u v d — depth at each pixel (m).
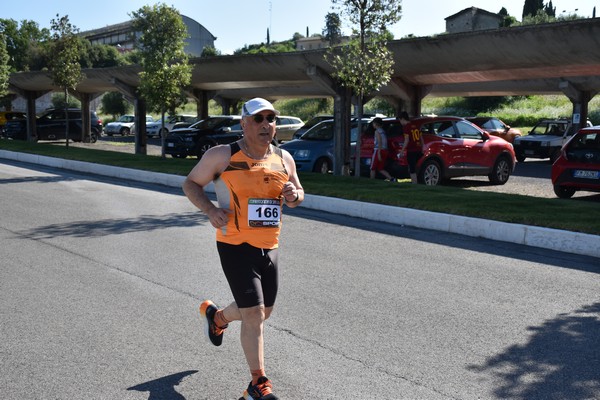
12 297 5.91
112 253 7.71
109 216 10.39
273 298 3.89
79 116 35.50
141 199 12.54
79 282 6.44
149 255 7.62
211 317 4.31
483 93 26.12
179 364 4.40
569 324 5.25
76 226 9.47
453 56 16.16
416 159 13.79
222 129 22.95
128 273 6.80
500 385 4.08
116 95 61.59
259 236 3.77
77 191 13.75
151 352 4.61
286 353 4.59
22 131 35.38
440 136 14.97
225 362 4.45
